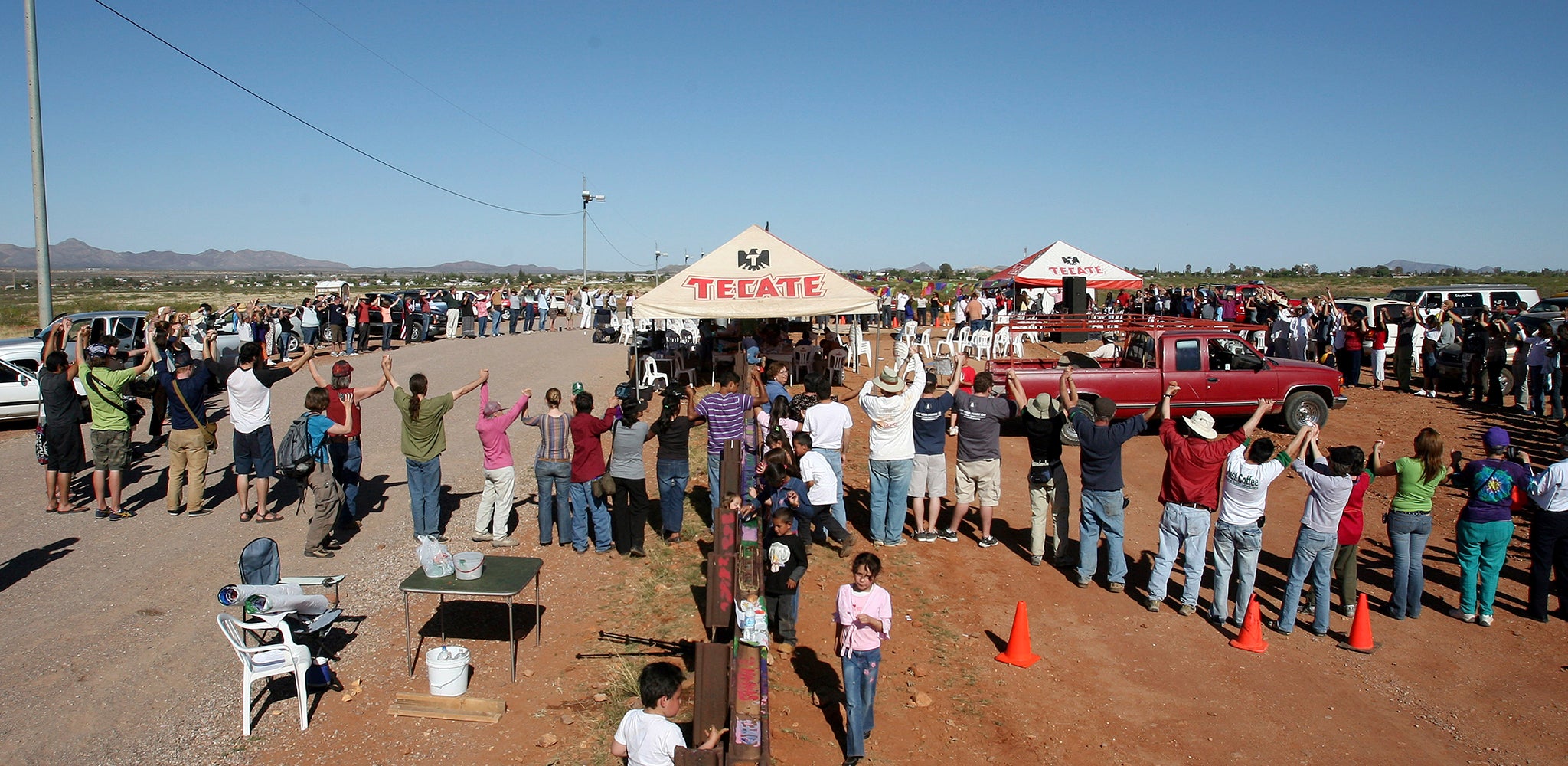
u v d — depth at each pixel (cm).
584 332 3556
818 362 1914
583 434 898
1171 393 856
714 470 955
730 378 1875
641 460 893
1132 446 1509
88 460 1216
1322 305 2111
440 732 596
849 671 581
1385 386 1972
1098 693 725
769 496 870
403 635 736
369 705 629
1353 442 1459
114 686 637
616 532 902
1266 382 1462
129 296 7988
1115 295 3984
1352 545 848
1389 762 646
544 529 929
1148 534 1093
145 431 1397
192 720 602
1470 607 862
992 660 766
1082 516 909
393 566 871
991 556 991
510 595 656
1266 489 814
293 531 952
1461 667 782
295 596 629
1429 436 838
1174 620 855
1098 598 897
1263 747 660
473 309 3228
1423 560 895
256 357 962
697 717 513
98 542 908
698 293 1738
